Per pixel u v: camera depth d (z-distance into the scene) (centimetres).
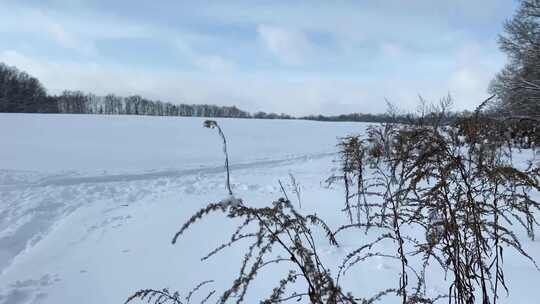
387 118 859
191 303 315
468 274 176
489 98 223
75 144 2097
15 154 1648
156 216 631
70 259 448
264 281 347
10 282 387
